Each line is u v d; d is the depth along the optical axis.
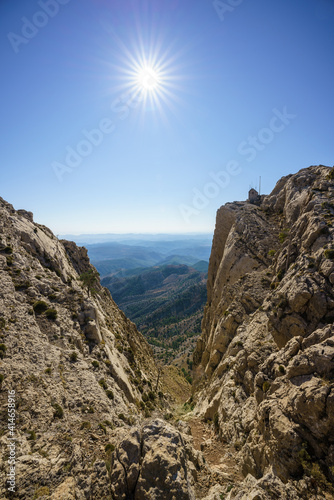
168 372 114.88
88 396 29.11
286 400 18.64
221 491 17.47
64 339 38.66
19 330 33.81
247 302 48.12
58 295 49.28
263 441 19.69
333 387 16.19
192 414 45.38
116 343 64.62
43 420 22.44
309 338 22.05
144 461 15.13
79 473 16.75
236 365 34.50
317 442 15.82
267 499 13.59
